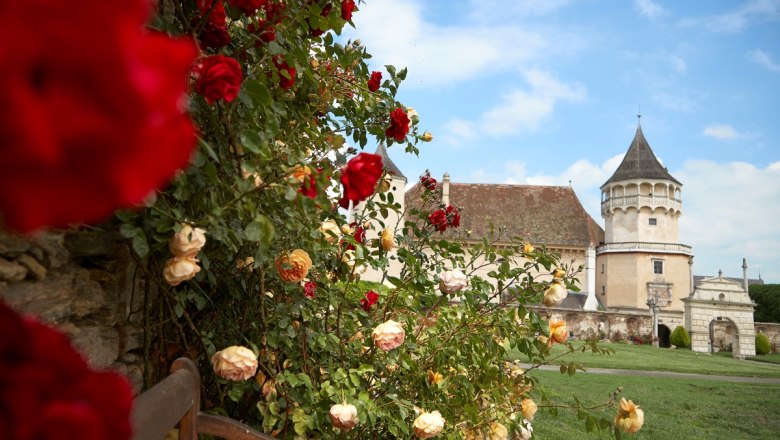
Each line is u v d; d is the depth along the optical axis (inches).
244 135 47.9
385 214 93.4
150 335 66.9
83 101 11.7
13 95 10.6
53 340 16.8
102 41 11.5
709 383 612.4
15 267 44.1
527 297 104.6
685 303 1552.7
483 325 106.9
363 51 99.0
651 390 506.0
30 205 11.5
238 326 80.7
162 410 43.9
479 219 1827.0
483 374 107.2
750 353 1477.6
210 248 70.5
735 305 1497.3
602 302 2084.2
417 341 104.0
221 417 57.0
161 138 12.6
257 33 66.2
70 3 11.4
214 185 55.2
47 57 11.3
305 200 50.1
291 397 77.6
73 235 53.4
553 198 1905.8
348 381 79.3
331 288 93.8
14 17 11.0
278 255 71.3
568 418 297.1
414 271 92.9
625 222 2095.2
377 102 100.0
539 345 107.1
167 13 64.4
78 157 11.7
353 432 88.9
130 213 49.3
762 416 385.1
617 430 98.8
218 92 46.8
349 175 52.6
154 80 12.4
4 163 11.1
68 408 14.2
